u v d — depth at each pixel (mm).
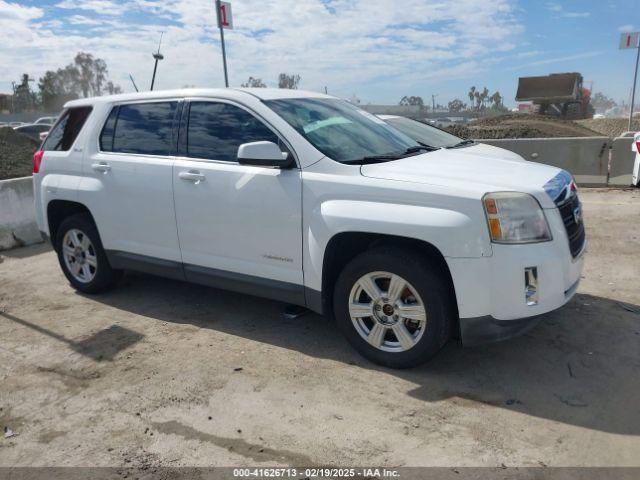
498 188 3412
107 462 2980
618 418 3189
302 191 3898
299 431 3174
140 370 3959
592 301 4879
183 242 4617
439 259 3598
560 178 3844
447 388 3572
